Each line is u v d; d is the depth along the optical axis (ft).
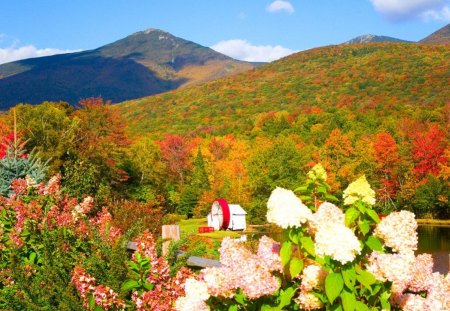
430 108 340.18
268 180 181.27
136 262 16.69
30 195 22.17
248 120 406.21
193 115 530.27
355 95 484.74
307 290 11.39
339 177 209.97
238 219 155.84
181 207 191.42
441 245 106.52
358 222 11.68
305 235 11.72
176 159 234.79
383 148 204.44
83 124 134.51
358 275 10.62
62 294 16.42
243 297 11.87
